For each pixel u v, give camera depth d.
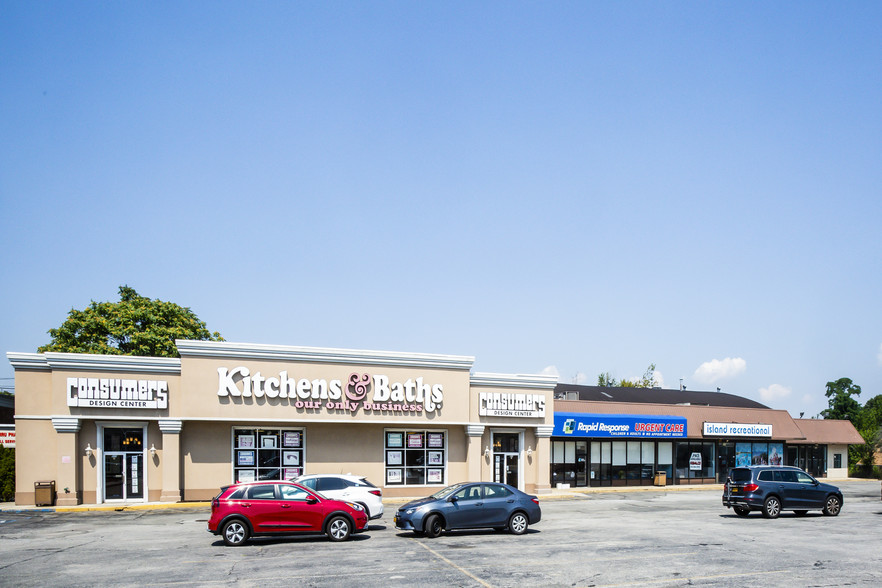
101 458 31.14
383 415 35.16
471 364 37.34
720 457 49.59
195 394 31.75
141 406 31.20
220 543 20.70
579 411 45.66
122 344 50.91
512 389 38.94
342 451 34.94
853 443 56.31
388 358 35.47
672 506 33.25
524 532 22.77
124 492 31.39
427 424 36.31
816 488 28.55
